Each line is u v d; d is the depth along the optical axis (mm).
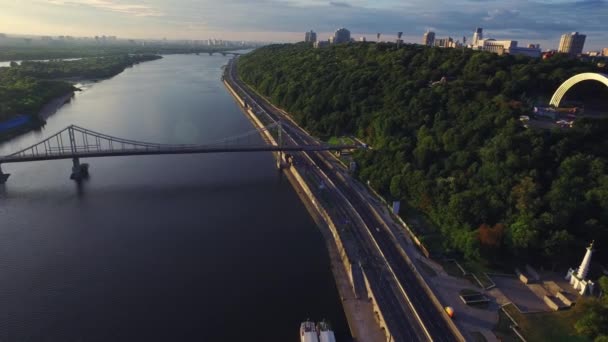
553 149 103562
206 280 87250
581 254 86000
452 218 101125
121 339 70312
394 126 153500
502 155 107625
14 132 198125
